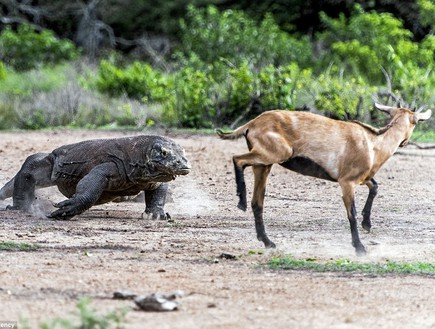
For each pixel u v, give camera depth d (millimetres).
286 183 58688
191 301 28812
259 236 37969
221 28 126000
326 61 119125
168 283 31094
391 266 34625
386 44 116125
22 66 139250
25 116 99125
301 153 36594
